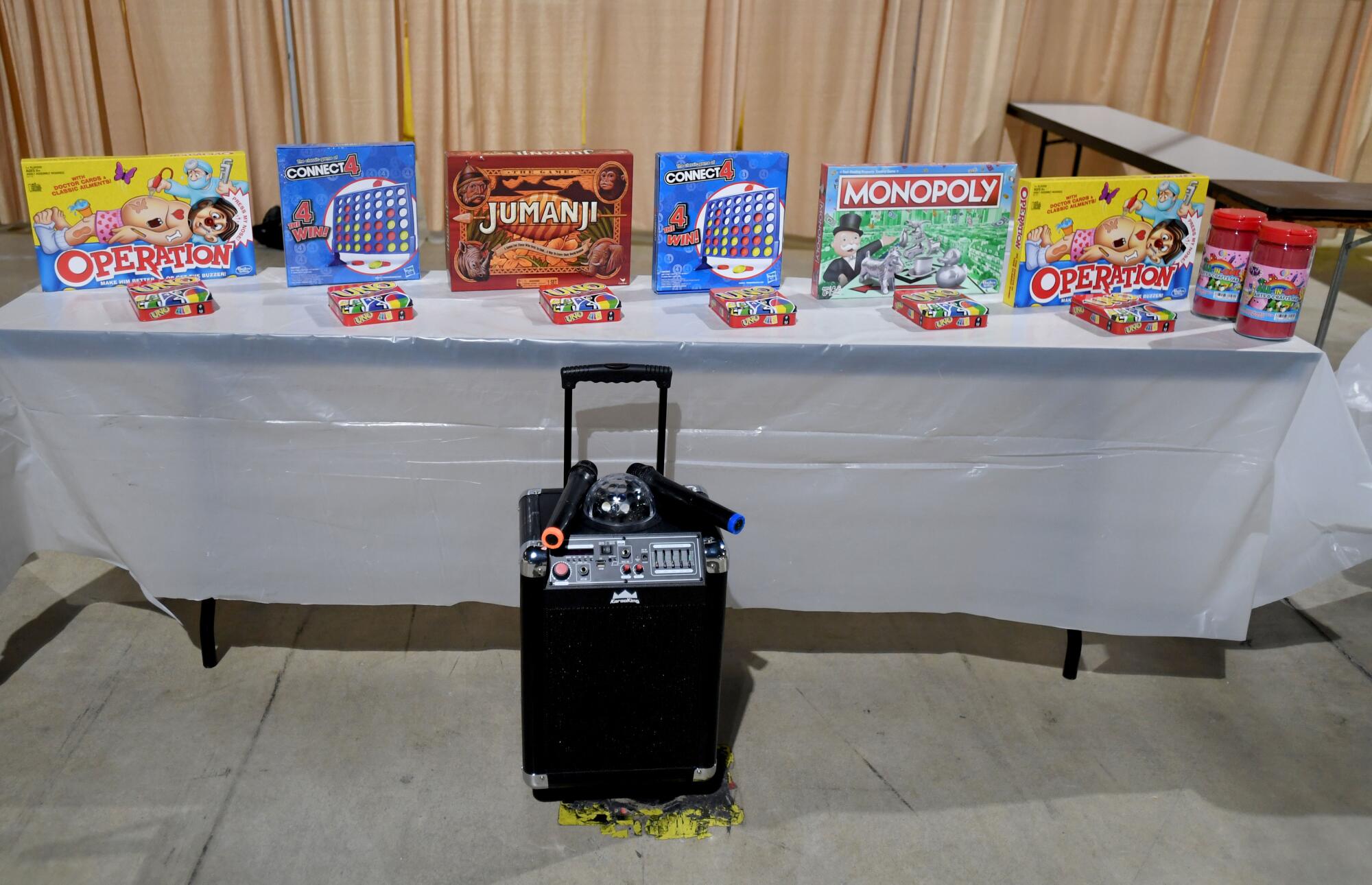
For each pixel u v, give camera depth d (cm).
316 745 182
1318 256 482
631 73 404
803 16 396
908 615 230
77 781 171
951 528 185
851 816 171
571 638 154
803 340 171
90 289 187
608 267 198
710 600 155
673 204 191
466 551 185
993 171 193
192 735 183
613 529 154
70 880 153
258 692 196
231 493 179
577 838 165
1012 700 202
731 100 407
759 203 194
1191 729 195
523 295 194
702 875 159
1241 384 173
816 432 177
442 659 208
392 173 192
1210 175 302
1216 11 425
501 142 414
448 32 396
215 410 172
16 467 178
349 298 175
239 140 405
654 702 161
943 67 405
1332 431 177
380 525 183
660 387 160
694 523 157
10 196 420
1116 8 428
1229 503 181
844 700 200
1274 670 213
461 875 157
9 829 161
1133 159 331
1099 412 175
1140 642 221
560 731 162
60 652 204
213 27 389
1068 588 190
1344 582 246
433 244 406
